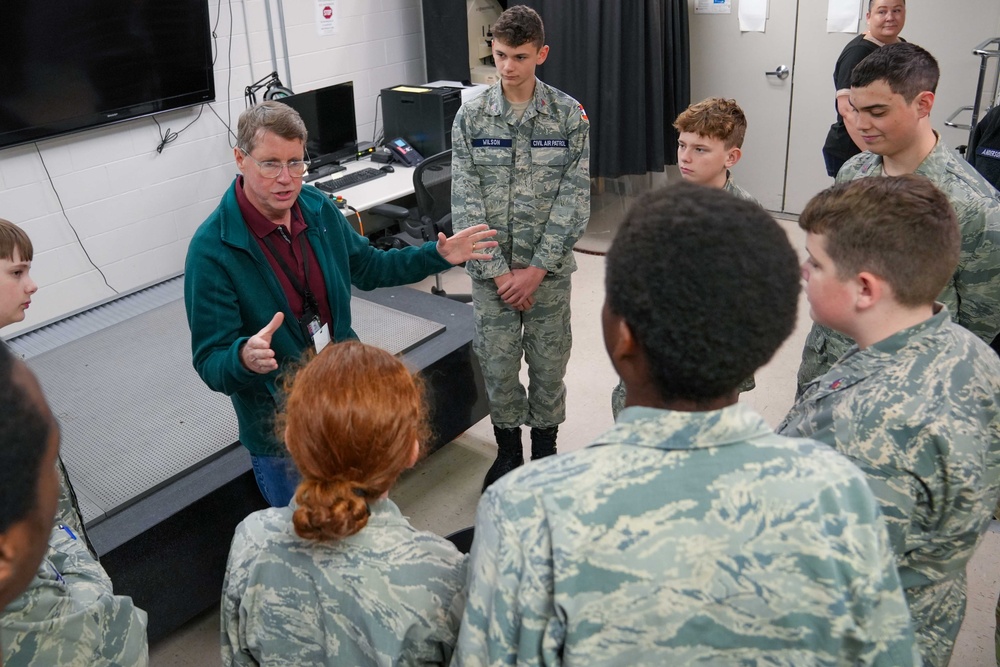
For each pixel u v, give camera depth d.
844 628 0.79
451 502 2.93
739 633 0.80
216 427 2.58
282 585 1.03
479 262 2.62
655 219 0.80
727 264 0.77
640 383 0.85
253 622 1.05
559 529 0.80
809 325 4.04
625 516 0.80
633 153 4.99
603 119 4.89
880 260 1.19
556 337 2.77
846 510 0.80
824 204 1.28
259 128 1.78
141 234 4.30
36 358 3.02
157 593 2.24
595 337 4.06
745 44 5.22
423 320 3.16
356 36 5.01
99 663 1.10
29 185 3.81
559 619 0.80
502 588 0.82
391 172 4.52
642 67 4.75
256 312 1.93
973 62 4.52
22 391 0.60
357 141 5.05
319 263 2.02
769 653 0.80
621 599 0.79
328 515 0.95
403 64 5.36
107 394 2.77
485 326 2.74
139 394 2.77
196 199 4.50
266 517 1.14
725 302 0.77
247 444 2.09
